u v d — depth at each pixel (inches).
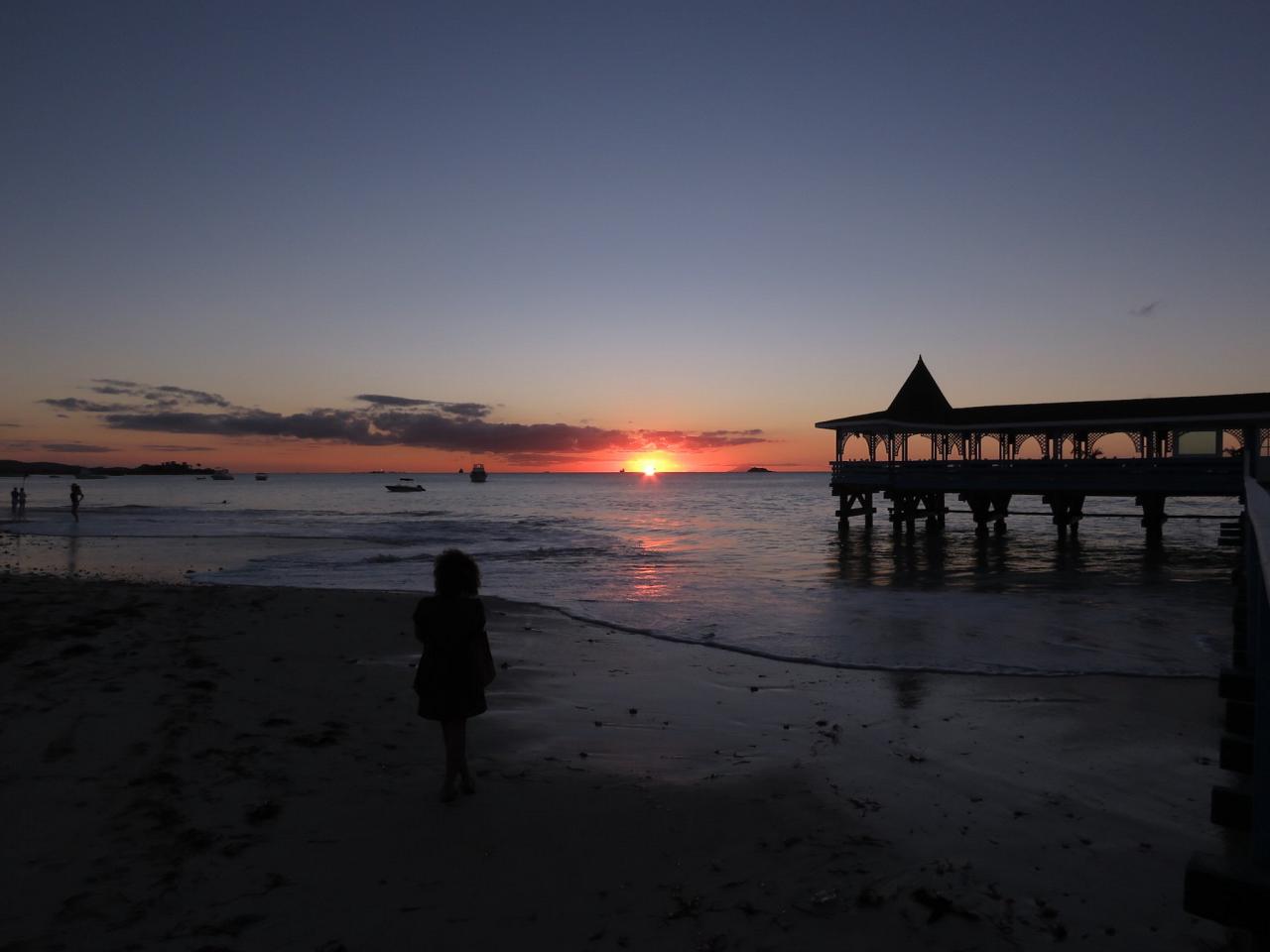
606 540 1299.2
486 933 146.3
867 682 365.1
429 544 1216.2
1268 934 89.4
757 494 4591.5
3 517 1962.4
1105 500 2741.1
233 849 172.7
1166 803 219.9
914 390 1494.8
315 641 397.1
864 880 171.3
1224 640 462.0
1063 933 150.8
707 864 177.9
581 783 226.5
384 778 222.5
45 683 282.2
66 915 143.7
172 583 700.0
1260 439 1128.2
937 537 1328.7
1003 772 245.1
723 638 470.9
